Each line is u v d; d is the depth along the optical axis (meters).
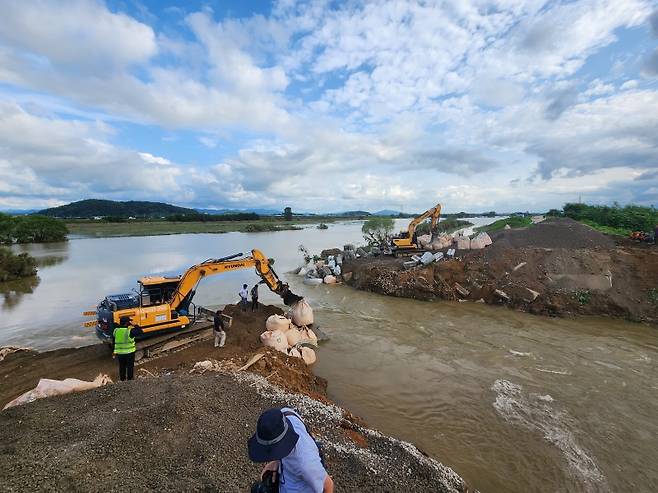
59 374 11.47
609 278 20.31
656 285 19.50
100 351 13.40
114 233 82.50
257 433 2.83
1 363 12.62
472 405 10.52
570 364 13.30
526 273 21.77
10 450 5.73
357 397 10.95
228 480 5.42
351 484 5.86
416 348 14.84
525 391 11.35
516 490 7.31
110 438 6.09
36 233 62.84
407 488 6.00
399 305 21.23
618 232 34.94
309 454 2.87
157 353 12.43
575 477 7.69
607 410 10.27
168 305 12.98
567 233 27.53
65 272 32.12
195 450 6.05
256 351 12.03
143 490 5.09
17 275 29.30
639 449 8.63
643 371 12.73
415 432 9.22
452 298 22.08
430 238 30.83
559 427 9.46
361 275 25.91
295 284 27.00
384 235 42.53
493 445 8.72
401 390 11.40
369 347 14.91
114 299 13.10
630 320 18.38
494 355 14.14
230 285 26.59
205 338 13.80
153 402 7.34
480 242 26.80
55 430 6.36
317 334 15.77
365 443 7.47
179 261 38.81
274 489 2.99
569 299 19.80
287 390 9.53
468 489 6.99
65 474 5.18
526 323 18.06
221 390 8.17
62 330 16.80
